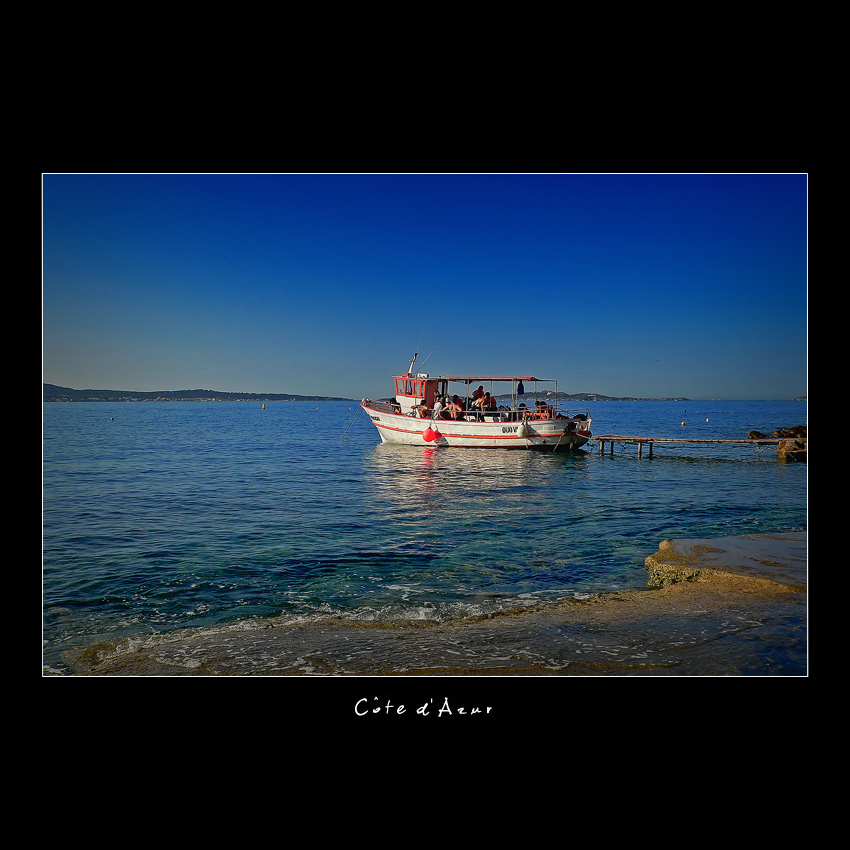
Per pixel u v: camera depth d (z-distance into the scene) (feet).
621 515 47.67
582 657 18.84
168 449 112.57
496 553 35.09
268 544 37.40
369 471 79.20
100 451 107.76
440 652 19.61
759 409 479.41
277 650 20.20
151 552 35.40
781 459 93.15
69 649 20.98
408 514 47.93
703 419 276.62
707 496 58.34
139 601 26.73
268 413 388.98
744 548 31.24
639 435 158.10
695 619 21.91
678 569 28.32
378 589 28.25
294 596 27.27
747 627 20.93
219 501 54.29
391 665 18.65
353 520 45.32
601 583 29.04
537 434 97.45
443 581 29.55
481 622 22.75
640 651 19.13
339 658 19.34
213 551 35.63
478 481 70.03
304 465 85.92
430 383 105.60
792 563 28.55
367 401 112.16
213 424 225.97
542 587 28.43
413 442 105.91
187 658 19.63
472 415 102.06
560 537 39.42
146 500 54.65
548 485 66.59
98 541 38.22
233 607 25.85
